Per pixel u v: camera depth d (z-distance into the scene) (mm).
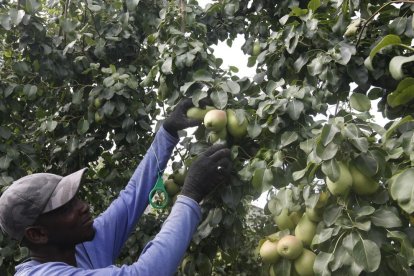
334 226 2115
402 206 1809
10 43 3953
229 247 2723
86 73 4020
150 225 3906
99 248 2051
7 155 3512
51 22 4277
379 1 2885
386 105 2689
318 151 2006
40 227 1687
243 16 4395
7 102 3715
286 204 2281
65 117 3967
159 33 3441
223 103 2477
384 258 2059
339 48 2648
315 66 2689
